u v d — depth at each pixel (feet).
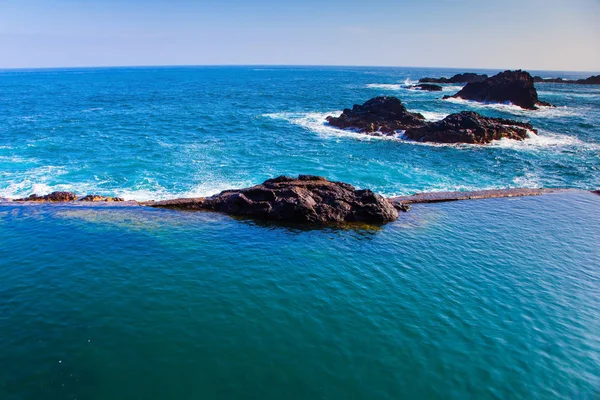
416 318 46.88
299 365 38.78
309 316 46.29
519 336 44.68
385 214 77.20
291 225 74.23
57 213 75.51
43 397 34.04
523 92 270.46
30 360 37.91
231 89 447.01
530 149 148.25
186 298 48.78
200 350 40.09
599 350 43.09
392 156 134.51
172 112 239.71
